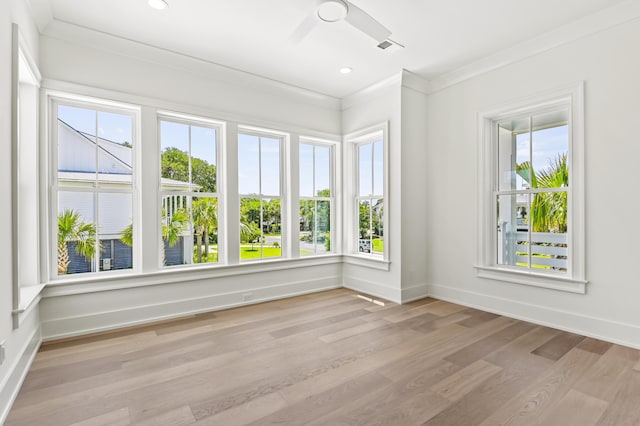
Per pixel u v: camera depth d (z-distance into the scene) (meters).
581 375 2.11
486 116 3.51
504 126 3.48
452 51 3.29
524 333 2.84
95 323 2.92
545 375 2.11
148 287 3.21
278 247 4.25
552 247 3.09
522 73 3.18
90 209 3.01
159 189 3.35
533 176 3.24
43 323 2.69
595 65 2.70
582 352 2.44
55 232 2.83
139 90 3.16
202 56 3.38
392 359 2.37
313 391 1.95
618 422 1.64
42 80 2.67
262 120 3.97
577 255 2.82
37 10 2.46
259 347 2.59
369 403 1.82
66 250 2.89
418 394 1.91
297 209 4.32
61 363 2.31
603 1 2.49
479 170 3.56
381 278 4.12
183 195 3.50
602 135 2.66
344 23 2.79
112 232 3.11
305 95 4.32
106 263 3.08
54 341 2.70
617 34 2.58
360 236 4.63
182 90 3.41
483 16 2.69
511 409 1.75
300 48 3.24
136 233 3.21
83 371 2.19
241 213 3.94
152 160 3.23
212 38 3.04
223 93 3.69
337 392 1.93
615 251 2.61
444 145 3.93
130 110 3.20
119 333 2.89
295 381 2.06
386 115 4.05
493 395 1.89
